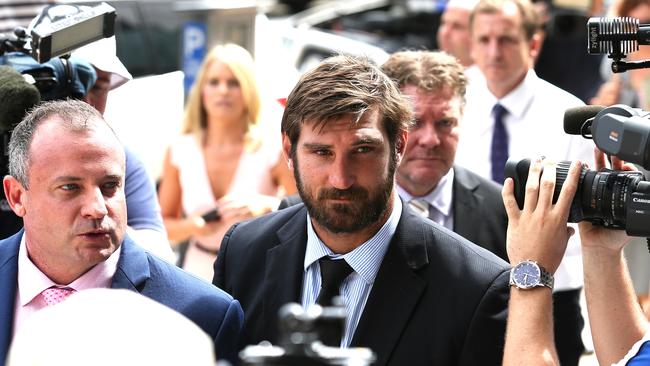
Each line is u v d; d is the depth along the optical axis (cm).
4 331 325
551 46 907
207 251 572
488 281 334
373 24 1075
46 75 395
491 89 549
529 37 555
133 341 194
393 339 333
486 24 548
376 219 330
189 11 749
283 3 1201
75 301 205
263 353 212
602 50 326
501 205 452
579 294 497
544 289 313
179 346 196
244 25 758
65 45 387
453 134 445
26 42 405
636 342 329
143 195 441
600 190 311
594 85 909
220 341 331
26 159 316
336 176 322
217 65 600
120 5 740
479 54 556
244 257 366
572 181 312
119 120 640
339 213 327
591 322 335
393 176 333
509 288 331
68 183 312
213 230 568
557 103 541
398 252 341
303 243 354
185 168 601
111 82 451
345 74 326
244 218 565
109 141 317
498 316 330
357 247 340
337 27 1071
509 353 308
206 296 333
